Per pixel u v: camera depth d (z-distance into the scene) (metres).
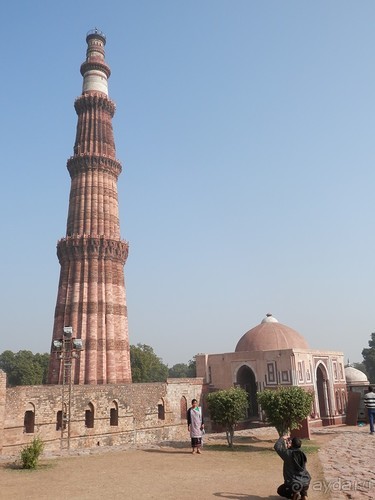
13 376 96.75
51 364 45.66
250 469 16.59
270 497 12.34
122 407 38.31
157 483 13.99
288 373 40.53
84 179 52.09
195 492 12.81
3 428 28.52
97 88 56.66
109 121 56.62
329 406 43.94
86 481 14.28
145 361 92.88
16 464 17.41
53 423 32.84
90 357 44.84
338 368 47.22
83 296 47.06
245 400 23.38
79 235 49.09
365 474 15.12
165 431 41.91
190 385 45.25
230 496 12.40
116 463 17.58
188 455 19.77
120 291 49.69
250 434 28.38
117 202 53.91
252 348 45.50
